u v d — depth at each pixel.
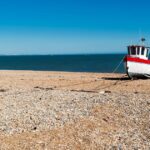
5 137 15.55
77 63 141.75
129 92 28.91
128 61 40.97
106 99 24.12
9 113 19.91
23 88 31.91
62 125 17.48
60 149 14.12
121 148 14.25
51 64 133.50
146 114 19.77
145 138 15.57
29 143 14.77
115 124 17.80
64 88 32.31
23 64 137.88
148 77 43.28
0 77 44.25
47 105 22.25
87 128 17.00
